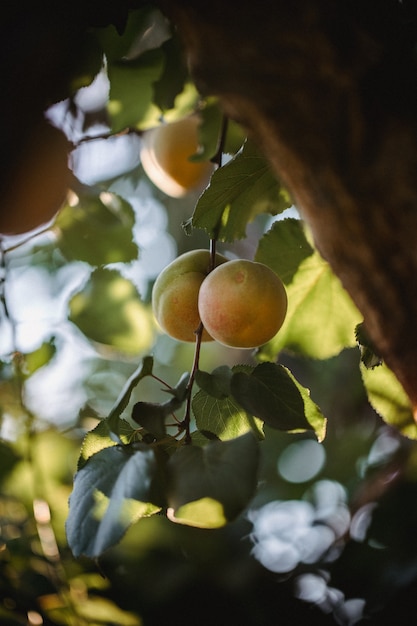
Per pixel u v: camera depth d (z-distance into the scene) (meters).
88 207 0.75
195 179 0.78
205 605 0.78
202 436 0.55
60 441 0.87
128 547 0.81
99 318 0.78
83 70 0.60
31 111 0.54
